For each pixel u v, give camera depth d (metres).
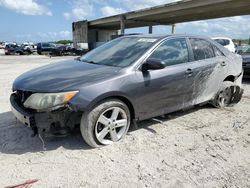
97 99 3.30
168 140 3.89
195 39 4.79
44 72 3.82
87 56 4.70
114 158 3.31
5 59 23.23
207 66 4.75
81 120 3.37
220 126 4.53
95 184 2.78
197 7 27.38
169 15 33.91
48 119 3.17
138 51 4.02
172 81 4.14
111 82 3.43
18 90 3.55
